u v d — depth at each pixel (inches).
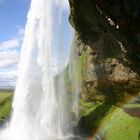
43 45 3304.6
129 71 3006.9
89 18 2407.7
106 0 2046.0
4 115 3804.1
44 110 3230.8
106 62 3260.3
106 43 2677.2
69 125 3073.3
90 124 2871.6
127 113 2556.6
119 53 2637.8
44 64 3307.1
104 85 3270.2
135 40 2118.6
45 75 3309.5
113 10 2064.5
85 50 3924.7
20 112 3326.8
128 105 2807.6
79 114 3233.3
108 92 3225.9
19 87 3410.4
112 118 2674.7
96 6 2226.9
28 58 3363.7
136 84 2970.0
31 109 3284.9
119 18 2075.5
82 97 3577.8
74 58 4084.6
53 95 3316.9
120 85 3085.6
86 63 3688.5
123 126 2391.7
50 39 3297.2
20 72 3449.8
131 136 2194.9
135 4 1968.5
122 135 2276.1
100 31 2476.6
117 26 2171.5
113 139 2320.4
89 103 3408.0
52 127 3117.6
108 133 2475.4
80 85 3666.3
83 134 2812.5
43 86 3304.6
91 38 2677.2
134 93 2979.8
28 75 3353.8
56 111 3255.4
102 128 2637.8
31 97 3312.0
